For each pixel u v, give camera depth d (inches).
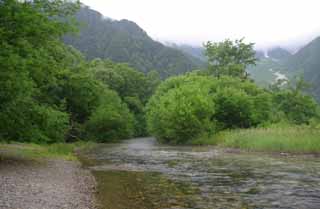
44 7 1049.5
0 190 612.7
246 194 669.9
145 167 1056.8
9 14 892.0
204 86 2640.3
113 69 4603.8
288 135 1573.6
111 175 894.4
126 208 564.7
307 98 3725.4
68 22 1055.0
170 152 1603.1
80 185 737.0
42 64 1069.8
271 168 1021.8
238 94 2501.2
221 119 2522.1
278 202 605.9
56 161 1132.5
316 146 1411.2
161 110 2423.7
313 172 938.7
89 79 2571.4
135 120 3895.2
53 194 622.8
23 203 538.9
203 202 607.2
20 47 936.3
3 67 847.1
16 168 888.3
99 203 588.4
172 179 837.2
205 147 1897.1
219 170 987.9
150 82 4867.1
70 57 2655.0
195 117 2219.5
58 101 2310.5
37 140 1142.3
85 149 1823.3
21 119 991.6
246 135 1742.1
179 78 3184.1
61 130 1338.6
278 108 3661.4
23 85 904.9
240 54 4025.6
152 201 613.0
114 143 2475.4
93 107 2669.8
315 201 611.5
